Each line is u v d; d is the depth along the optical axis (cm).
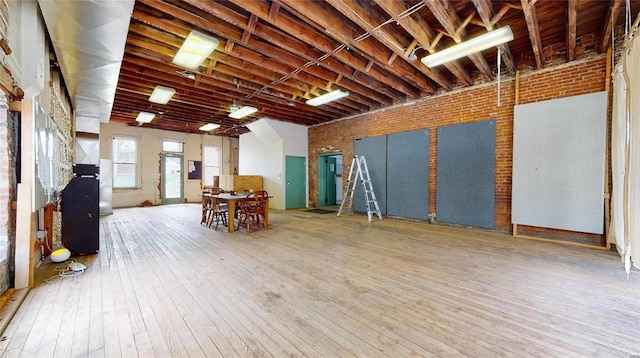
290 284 279
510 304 235
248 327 200
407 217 654
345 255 380
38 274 304
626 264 295
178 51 377
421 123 627
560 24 376
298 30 351
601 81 401
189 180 1112
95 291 262
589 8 340
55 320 208
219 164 1196
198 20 330
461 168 555
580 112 413
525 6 288
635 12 351
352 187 787
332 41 396
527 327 199
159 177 1035
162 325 202
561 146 430
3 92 247
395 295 254
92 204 386
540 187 451
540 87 456
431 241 455
